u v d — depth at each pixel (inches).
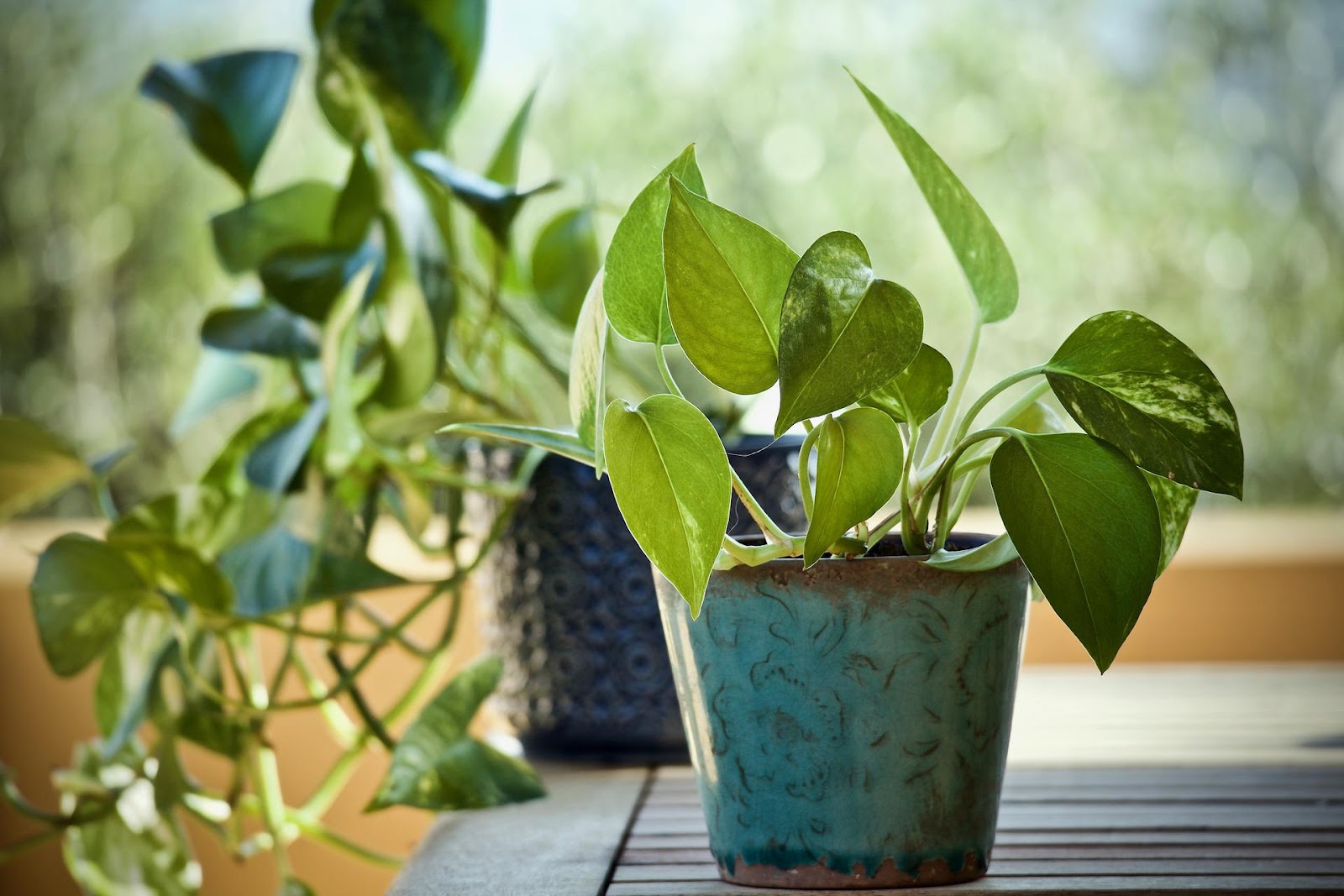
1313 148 167.3
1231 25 169.8
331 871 73.0
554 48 167.2
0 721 73.4
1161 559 41.0
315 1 56.3
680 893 40.8
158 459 151.9
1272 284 163.8
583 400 38.5
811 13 169.5
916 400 39.4
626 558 52.9
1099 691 66.3
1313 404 160.1
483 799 48.8
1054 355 39.3
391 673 72.3
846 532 40.1
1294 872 41.2
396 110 55.0
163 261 159.3
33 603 50.7
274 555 52.5
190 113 55.4
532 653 53.4
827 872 39.9
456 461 55.2
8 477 55.1
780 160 166.6
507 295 60.6
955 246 41.1
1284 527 93.0
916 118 169.3
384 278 51.9
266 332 54.8
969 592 39.6
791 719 39.7
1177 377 38.3
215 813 58.1
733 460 51.8
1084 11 171.3
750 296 37.9
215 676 53.2
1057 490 38.4
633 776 52.4
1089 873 41.1
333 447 52.9
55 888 73.3
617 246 38.5
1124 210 167.2
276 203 59.6
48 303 156.4
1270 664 74.1
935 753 39.7
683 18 168.9
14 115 159.8
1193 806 46.5
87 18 165.5
